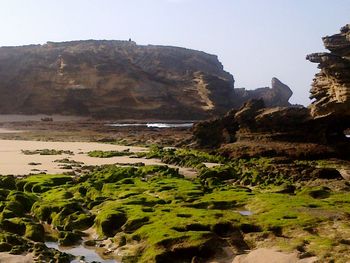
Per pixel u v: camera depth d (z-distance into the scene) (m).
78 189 29.14
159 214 21.80
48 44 140.75
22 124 92.62
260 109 52.84
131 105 113.25
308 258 16.84
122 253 18.72
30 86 117.19
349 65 44.72
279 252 17.59
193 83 119.00
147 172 36.00
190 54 155.00
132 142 61.66
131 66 122.38
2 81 120.31
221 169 35.53
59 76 115.25
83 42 145.38
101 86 112.94
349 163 42.69
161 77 124.00
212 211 22.45
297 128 48.91
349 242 18.08
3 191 27.38
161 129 79.50
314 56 47.47
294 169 36.22
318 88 49.03
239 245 18.75
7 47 135.50
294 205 23.58
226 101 113.06
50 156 48.22
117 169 35.66
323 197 26.95
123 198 26.33
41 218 23.81
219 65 171.00
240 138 50.75
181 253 17.75
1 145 58.19
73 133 74.94
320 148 45.78
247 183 32.62
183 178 33.88
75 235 20.67
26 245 19.06
